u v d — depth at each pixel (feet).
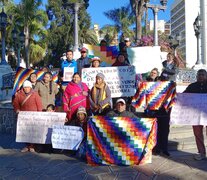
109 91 14.39
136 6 43.16
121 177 11.33
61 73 17.95
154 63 19.07
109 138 12.85
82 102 14.70
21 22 70.90
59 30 74.64
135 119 12.88
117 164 12.71
